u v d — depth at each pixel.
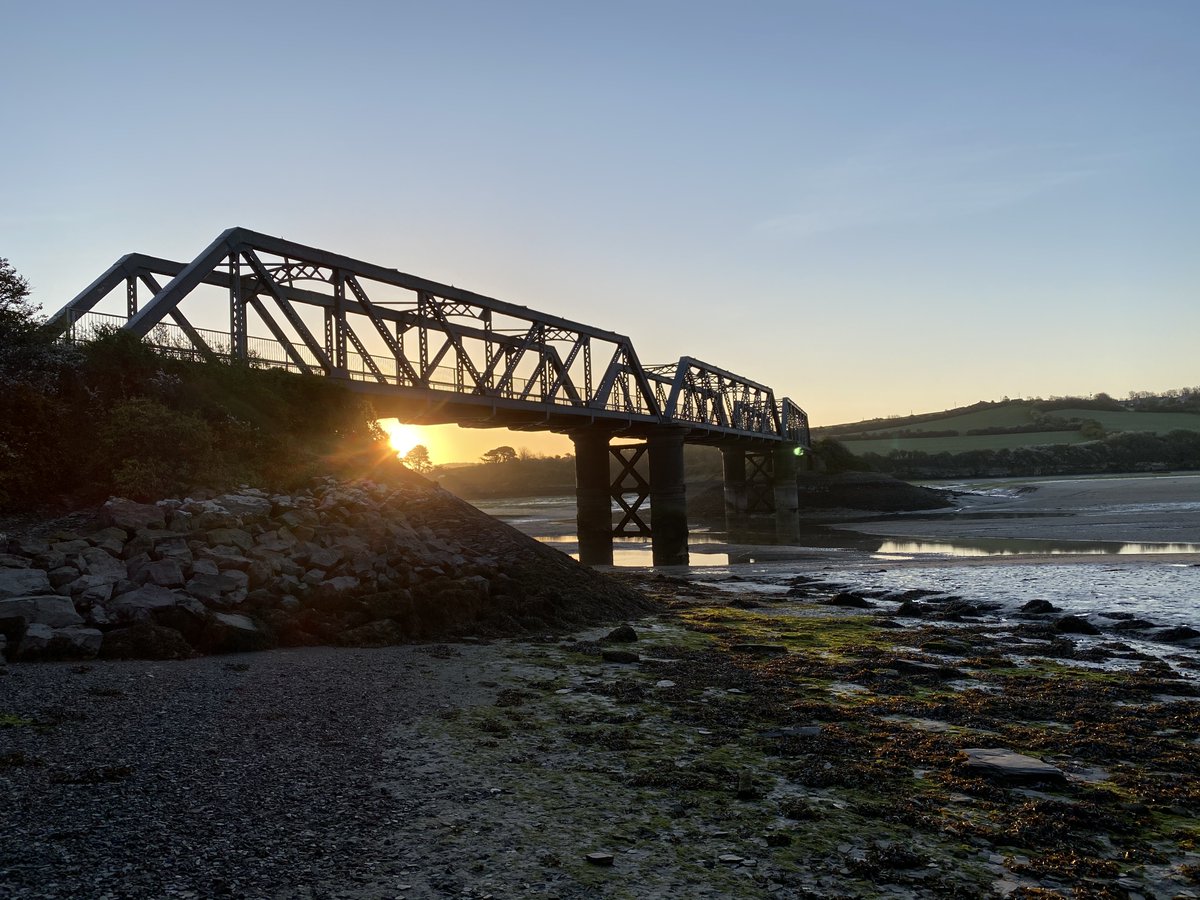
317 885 6.66
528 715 12.59
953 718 13.03
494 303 45.91
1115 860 8.01
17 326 22.92
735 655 18.25
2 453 19.66
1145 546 50.16
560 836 8.03
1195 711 13.75
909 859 7.71
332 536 21.69
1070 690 15.24
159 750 9.68
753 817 8.71
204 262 29.94
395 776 9.45
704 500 128.00
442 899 6.60
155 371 25.67
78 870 6.55
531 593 23.17
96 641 14.55
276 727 10.99
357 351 37.16
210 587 17.34
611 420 58.56
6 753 9.22
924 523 84.25
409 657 16.69
